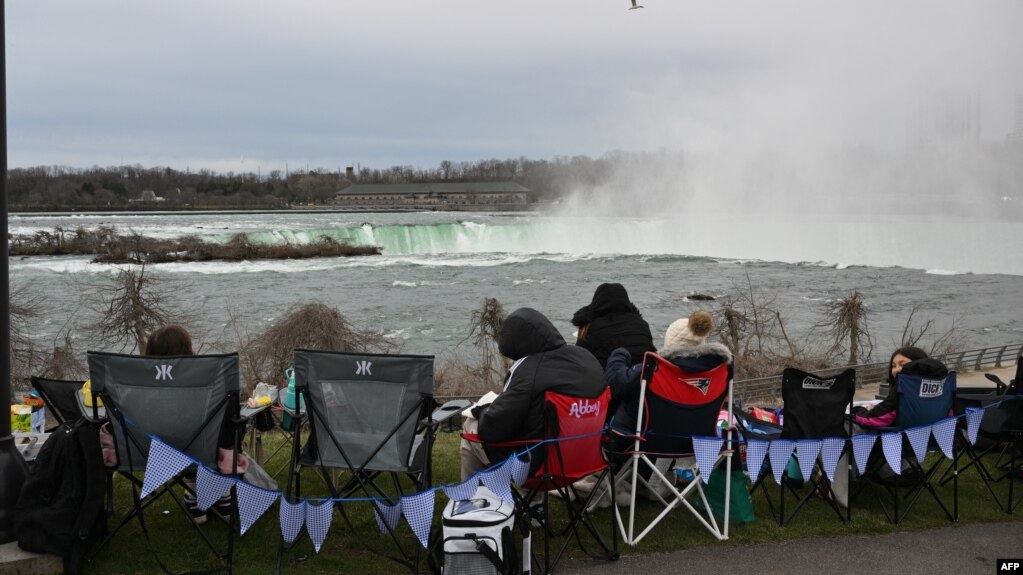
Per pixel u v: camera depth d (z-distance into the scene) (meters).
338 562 5.14
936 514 6.23
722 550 5.46
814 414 5.73
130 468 4.96
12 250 71.69
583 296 48.81
